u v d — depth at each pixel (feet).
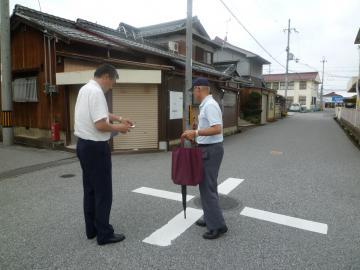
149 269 8.80
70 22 33.32
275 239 10.68
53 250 9.82
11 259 9.27
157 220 12.25
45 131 29.68
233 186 17.25
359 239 10.73
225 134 45.01
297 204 14.29
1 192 15.88
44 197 15.08
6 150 27.61
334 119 88.84
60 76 26.53
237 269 8.83
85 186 10.21
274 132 50.16
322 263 9.15
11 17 29.55
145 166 22.13
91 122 9.47
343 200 14.94
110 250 9.85
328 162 24.43
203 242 10.42
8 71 29.27
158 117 28.14
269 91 77.00
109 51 30.22
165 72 28.17
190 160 10.19
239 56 85.30
